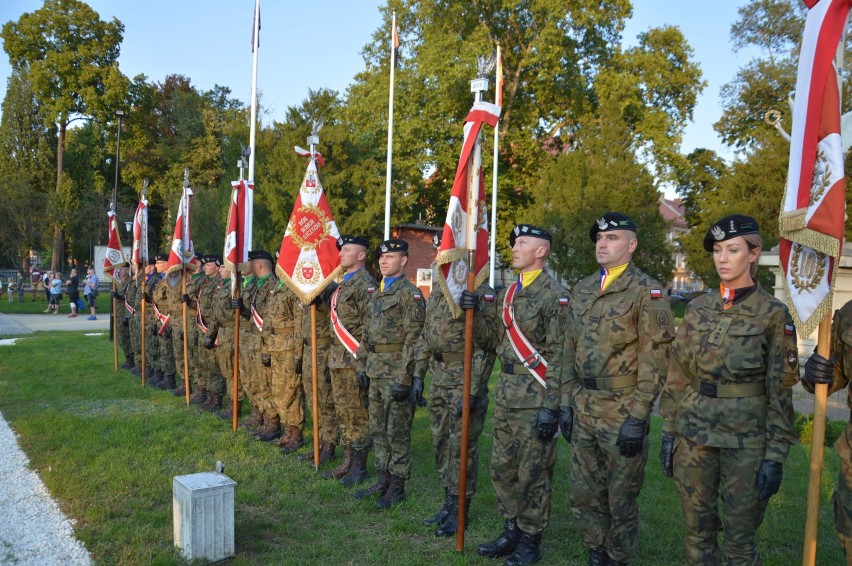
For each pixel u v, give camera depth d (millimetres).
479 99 4383
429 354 4637
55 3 38094
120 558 3984
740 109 27109
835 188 2699
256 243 22016
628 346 3496
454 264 4336
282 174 22969
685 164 27734
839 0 2783
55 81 38312
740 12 25438
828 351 2771
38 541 4227
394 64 12492
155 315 9672
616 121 23406
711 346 3100
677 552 4207
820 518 4766
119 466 5629
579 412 3652
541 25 25797
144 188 10266
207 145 40312
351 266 5754
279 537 4422
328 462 6047
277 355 6473
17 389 9070
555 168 23078
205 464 5828
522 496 3992
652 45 30172
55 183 39781
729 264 3070
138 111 41438
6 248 34969
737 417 3018
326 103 24219
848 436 2924
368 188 23672
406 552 4184
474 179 4348
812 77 2840
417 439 6992
